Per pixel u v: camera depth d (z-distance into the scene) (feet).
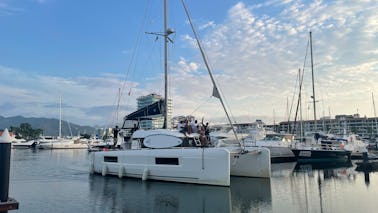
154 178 41.01
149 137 43.57
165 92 45.75
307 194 33.24
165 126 45.21
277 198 31.24
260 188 36.45
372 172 53.11
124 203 29.60
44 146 175.63
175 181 38.99
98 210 27.12
